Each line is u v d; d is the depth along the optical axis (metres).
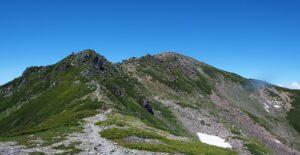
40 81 163.38
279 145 145.38
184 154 49.72
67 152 43.81
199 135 116.50
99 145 49.03
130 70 192.62
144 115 113.06
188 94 182.88
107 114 84.75
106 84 125.88
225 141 112.88
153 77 189.62
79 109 91.56
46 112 106.88
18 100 156.50
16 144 50.12
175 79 198.88
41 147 47.75
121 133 58.56
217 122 133.88
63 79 142.12
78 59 157.75
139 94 140.00
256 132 154.50
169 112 132.88
